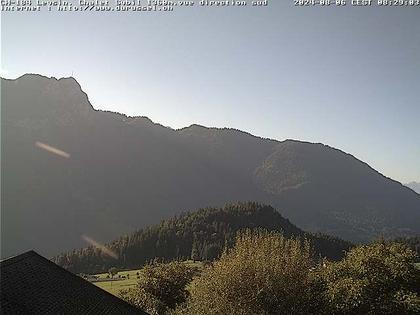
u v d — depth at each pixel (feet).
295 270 111.14
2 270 46.14
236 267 107.24
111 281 267.80
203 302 106.83
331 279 117.19
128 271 346.74
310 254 129.59
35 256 53.78
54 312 44.65
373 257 113.91
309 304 110.73
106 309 52.95
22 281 46.55
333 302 107.04
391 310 103.19
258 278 105.70
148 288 160.66
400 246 119.96
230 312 101.65
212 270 113.50
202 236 420.36
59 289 49.98
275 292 104.94
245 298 104.68
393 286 109.09
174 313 128.26
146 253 411.34
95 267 392.06
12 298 42.52
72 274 55.83
